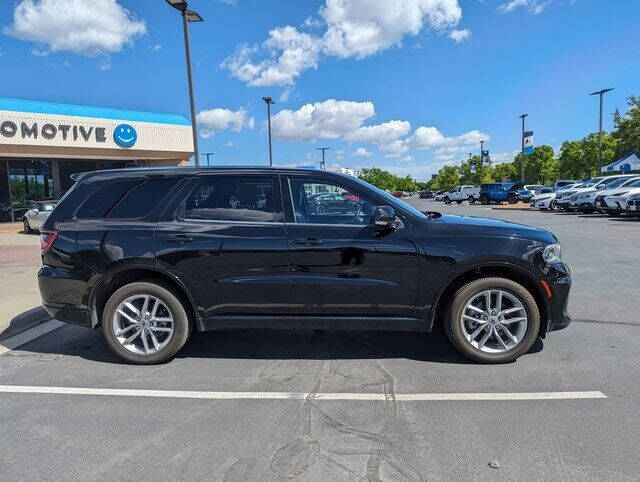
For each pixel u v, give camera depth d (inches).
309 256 169.9
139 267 173.5
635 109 1528.1
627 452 117.0
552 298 170.1
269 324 175.3
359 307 172.1
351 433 128.0
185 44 506.9
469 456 116.3
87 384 162.4
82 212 181.0
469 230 171.2
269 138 1027.9
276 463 114.6
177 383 162.1
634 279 311.4
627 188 806.5
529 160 3617.1
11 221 937.5
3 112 847.1
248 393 153.5
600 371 165.8
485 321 172.6
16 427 133.8
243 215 175.2
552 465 112.2
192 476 110.2
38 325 231.5
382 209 161.9
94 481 109.1
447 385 156.9
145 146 1027.9
